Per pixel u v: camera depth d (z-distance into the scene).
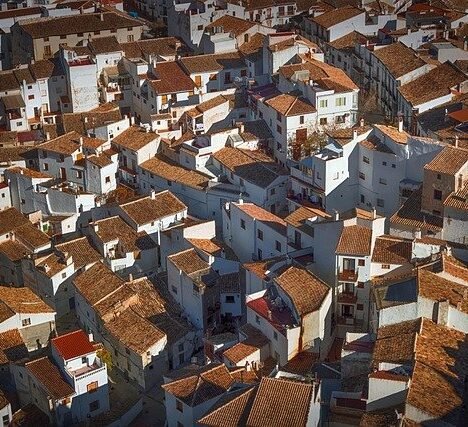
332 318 120.56
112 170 169.38
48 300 142.62
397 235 129.50
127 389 123.69
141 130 176.25
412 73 174.12
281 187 154.00
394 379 91.12
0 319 129.00
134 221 148.38
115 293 132.12
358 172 147.12
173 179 162.75
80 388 114.19
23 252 150.75
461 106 157.25
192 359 125.06
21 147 177.25
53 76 197.25
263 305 119.12
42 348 133.25
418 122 157.50
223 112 181.50
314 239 124.44
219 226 158.12
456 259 119.06
